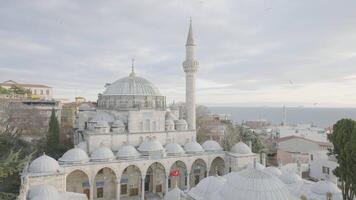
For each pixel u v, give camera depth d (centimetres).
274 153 9906
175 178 6644
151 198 6103
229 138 10081
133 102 7119
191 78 7794
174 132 6969
